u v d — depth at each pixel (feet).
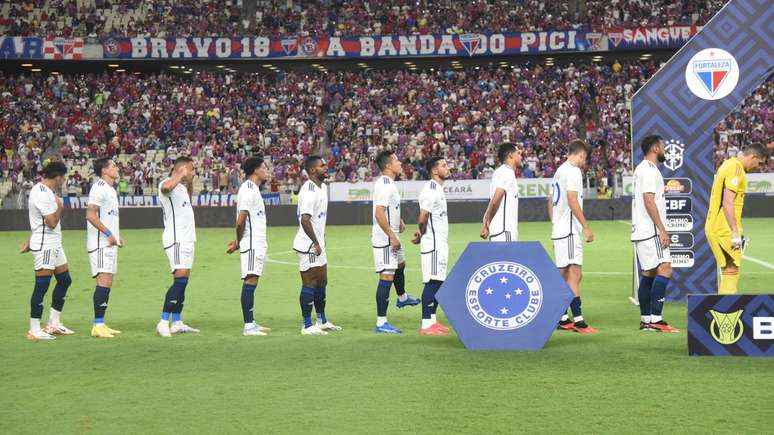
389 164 32.42
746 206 100.42
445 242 31.63
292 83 139.33
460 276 28.30
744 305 26.00
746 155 32.78
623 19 133.69
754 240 70.08
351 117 132.26
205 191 106.83
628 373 24.02
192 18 138.72
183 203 32.45
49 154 126.62
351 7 140.97
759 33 38.01
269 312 38.34
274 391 22.54
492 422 19.30
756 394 21.42
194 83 138.72
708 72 38.40
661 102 38.96
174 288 32.19
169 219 32.42
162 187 31.91
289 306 40.22
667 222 39.01
